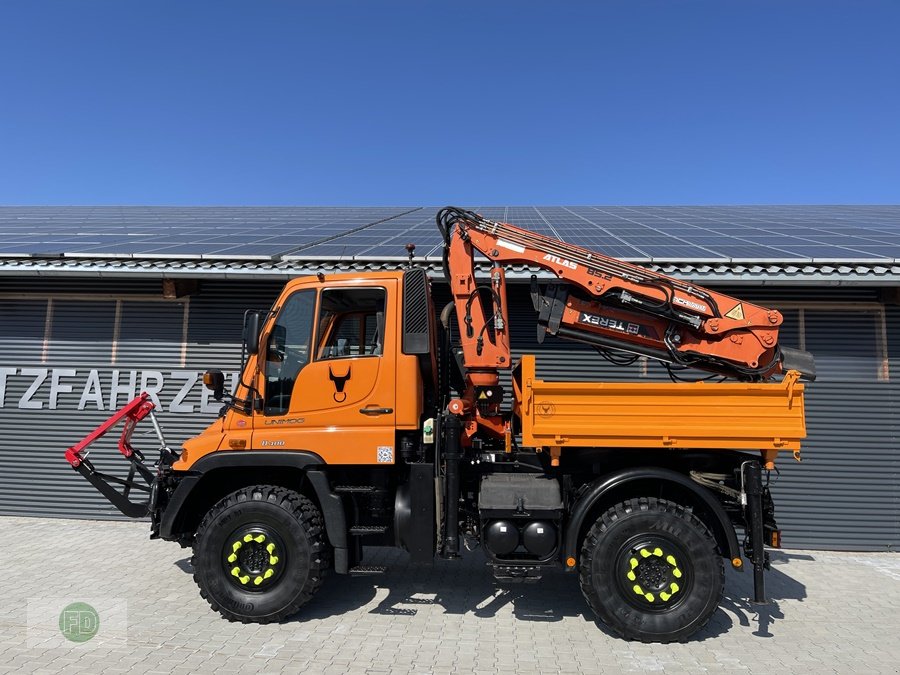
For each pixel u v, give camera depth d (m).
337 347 4.77
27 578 5.42
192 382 7.61
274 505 4.47
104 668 3.74
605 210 12.30
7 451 7.63
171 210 13.57
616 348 4.97
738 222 9.68
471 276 4.96
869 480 6.92
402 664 3.88
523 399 4.43
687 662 3.97
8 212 12.73
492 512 4.46
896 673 3.86
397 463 4.67
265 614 4.43
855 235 7.91
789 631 4.54
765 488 4.50
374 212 12.79
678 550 4.21
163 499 4.93
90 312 7.76
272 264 6.93
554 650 4.12
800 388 4.23
